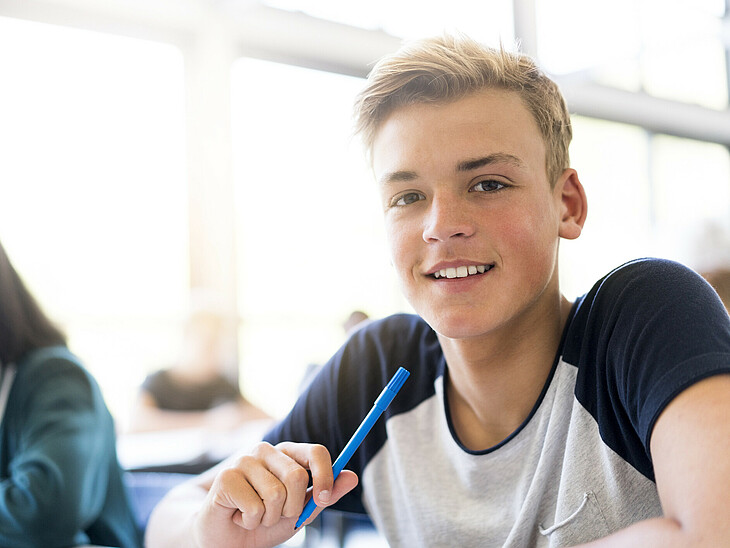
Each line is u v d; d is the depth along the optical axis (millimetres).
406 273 817
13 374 1430
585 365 803
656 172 5598
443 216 769
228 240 3768
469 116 774
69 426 1366
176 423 2832
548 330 844
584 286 5102
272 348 3850
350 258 3998
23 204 3080
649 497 768
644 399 681
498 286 781
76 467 1334
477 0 4520
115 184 3357
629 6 5020
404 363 975
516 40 882
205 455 2193
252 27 3854
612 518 780
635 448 754
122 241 3365
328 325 3963
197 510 922
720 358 643
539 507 828
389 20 4355
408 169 792
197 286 3727
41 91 3176
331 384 1032
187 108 3732
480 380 852
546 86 841
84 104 3295
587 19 4930
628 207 5430
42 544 1284
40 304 1522
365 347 1029
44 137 3158
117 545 1476
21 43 3164
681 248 1479
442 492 908
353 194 3990
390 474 973
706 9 5223
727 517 580
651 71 5613
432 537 910
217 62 3738
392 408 962
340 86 4160
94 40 3391
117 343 3316
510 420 866
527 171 791
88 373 1478
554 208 851
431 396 942
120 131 3396
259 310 3838
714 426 611
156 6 3541
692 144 5828
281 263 3879
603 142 5332
